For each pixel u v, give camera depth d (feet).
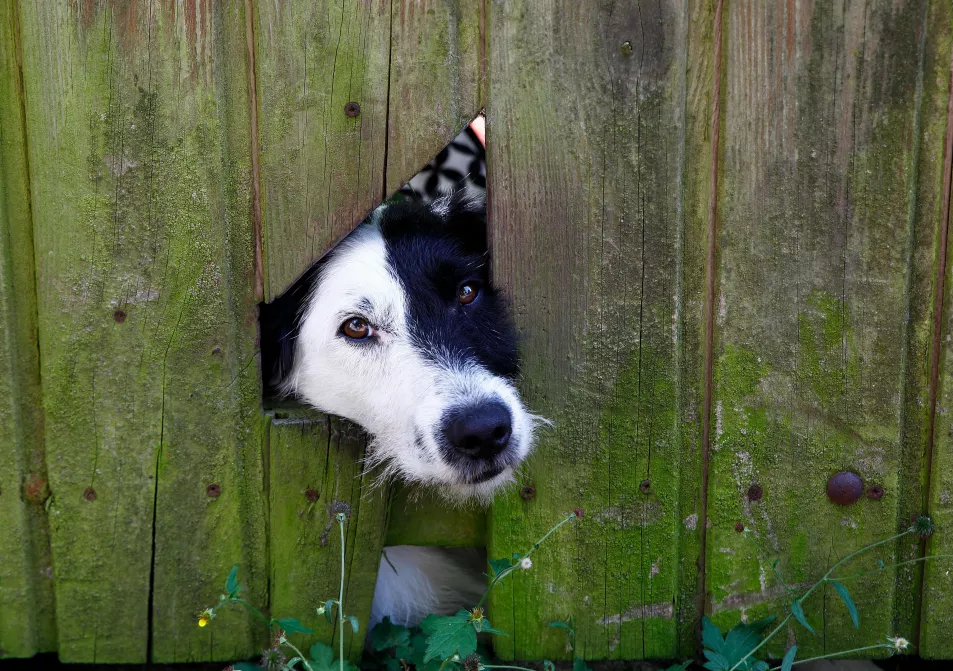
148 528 2.98
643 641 3.10
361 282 3.09
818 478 3.02
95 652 3.04
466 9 2.87
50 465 2.94
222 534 3.00
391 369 3.04
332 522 3.03
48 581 3.01
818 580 3.05
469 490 2.97
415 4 2.85
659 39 2.88
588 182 2.93
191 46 2.82
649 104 2.90
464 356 3.02
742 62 2.89
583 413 3.01
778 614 3.07
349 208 2.91
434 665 2.98
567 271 2.97
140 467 2.95
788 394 2.99
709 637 3.01
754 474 3.03
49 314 2.88
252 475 2.98
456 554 3.41
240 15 2.83
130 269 2.88
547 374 3.01
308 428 2.98
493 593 3.07
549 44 2.88
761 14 2.86
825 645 3.07
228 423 2.95
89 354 2.90
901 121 2.89
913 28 2.85
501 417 2.90
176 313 2.90
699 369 3.00
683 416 3.02
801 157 2.91
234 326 2.93
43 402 2.92
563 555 3.06
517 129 2.91
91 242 2.86
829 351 2.97
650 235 2.95
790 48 2.87
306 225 2.91
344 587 3.07
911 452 3.01
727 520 3.05
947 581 3.02
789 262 2.95
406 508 3.12
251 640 3.06
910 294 2.95
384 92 2.87
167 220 2.87
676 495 3.04
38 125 2.82
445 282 3.13
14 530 2.95
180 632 3.04
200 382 2.93
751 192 2.93
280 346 3.23
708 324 2.99
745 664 2.98
